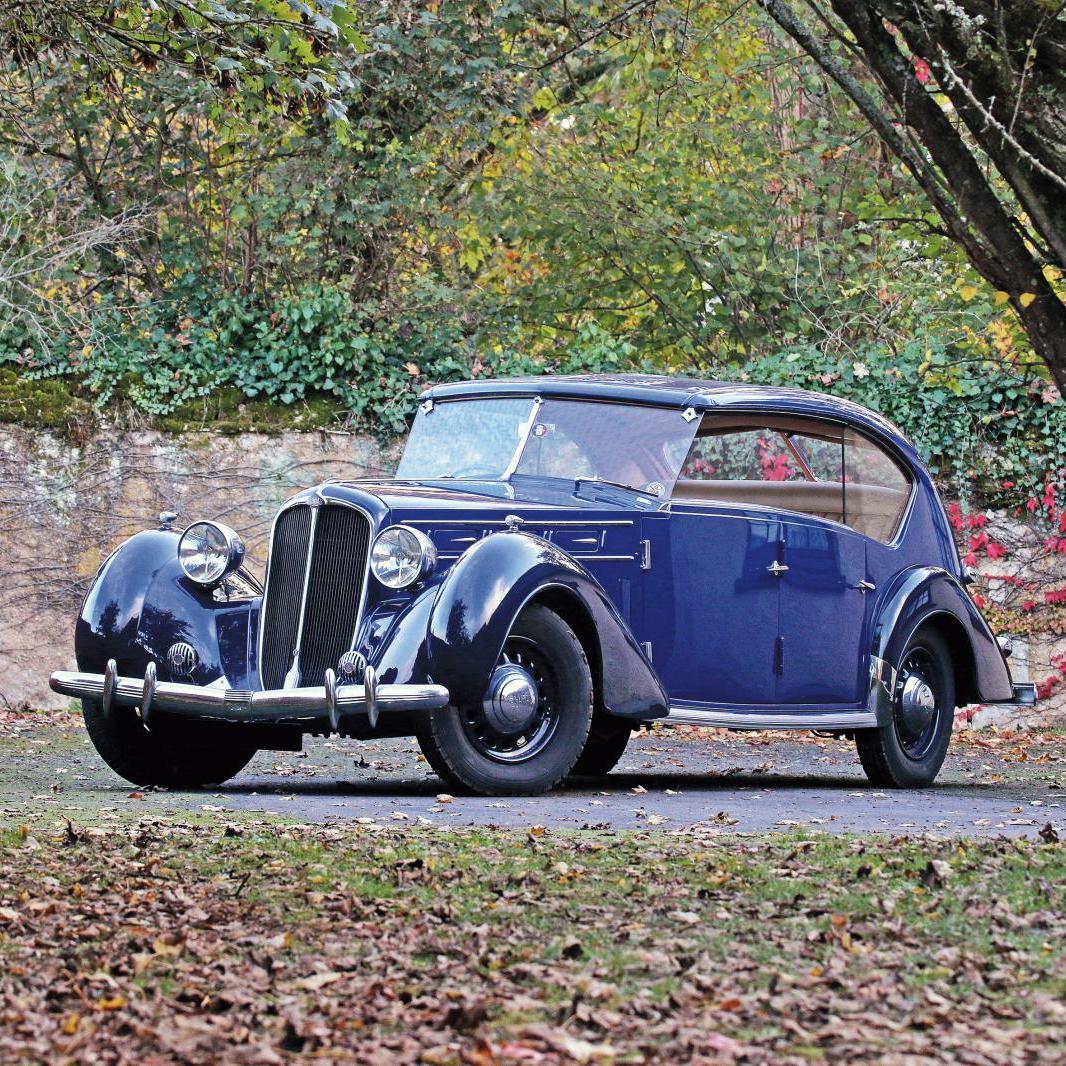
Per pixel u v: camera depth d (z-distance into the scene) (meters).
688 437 18.94
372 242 37.38
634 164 43.25
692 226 41.91
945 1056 6.88
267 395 34.00
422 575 16.69
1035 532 33.91
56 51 23.08
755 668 19.12
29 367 33.22
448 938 9.41
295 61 21.27
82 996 8.16
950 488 34.19
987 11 18.28
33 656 32.47
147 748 18.73
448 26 37.22
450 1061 6.91
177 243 35.78
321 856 12.26
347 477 33.91
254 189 36.25
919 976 8.38
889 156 42.41
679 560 18.55
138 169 35.88
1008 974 8.43
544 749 17.14
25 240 34.62
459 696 16.31
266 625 17.50
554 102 44.19
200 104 34.25
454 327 35.47
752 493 19.64
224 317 34.47
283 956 9.01
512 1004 7.80
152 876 11.50
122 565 18.38
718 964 8.67
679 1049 7.02
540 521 17.67
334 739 28.38
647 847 12.68
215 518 33.34
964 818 15.65
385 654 16.38
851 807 16.67
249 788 18.95
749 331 43.06
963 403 34.16
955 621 21.48
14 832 13.42
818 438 20.44
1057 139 18.55
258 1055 6.98
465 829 13.80
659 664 18.33
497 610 16.39
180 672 17.53
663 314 44.03
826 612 19.88
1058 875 11.38
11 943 9.36
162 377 33.44
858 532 20.55
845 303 41.12
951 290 38.22
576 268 44.38
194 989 8.23
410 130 37.72
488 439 19.81
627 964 8.65
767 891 10.76
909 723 20.69
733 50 44.56
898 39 22.98
